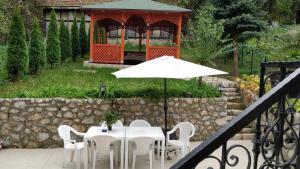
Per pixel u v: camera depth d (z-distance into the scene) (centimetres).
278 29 1648
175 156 859
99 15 1490
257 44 1488
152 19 1478
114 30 2091
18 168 768
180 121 1000
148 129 827
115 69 1432
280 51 1567
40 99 931
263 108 144
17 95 948
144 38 2184
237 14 1441
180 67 812
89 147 805
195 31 1396
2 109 920
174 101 996
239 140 963
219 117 1016
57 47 1395
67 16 2211
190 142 992
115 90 996
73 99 948
